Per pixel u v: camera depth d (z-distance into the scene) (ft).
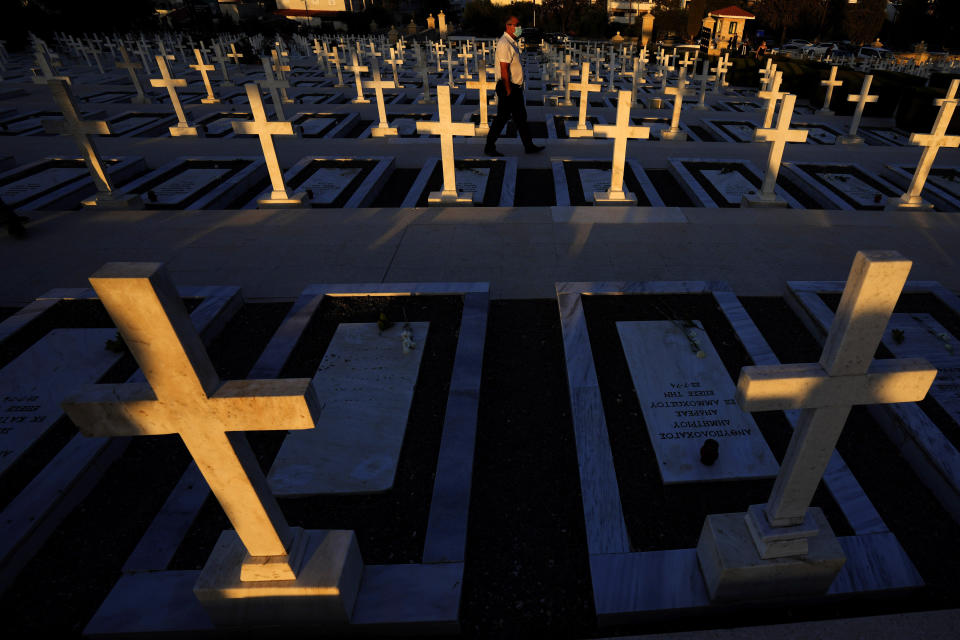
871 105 51.72
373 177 28.27
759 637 6.73
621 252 19.62
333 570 7.47
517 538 9.74
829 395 6.15
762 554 7.57
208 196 25.79
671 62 87.81
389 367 13.42
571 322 14.85
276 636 8.10
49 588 8.86
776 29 165.07
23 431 11.41
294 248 20.18
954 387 12.17
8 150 35.01
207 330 14.87
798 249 19.72
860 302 5.32
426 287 16.65
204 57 81.10
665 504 9.97
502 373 13.85
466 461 10.71
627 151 34.71
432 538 9.18
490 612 8.57
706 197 25.72
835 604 8.43
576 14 168.55
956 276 17.71
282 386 5.82
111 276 4.64
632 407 12.17
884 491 10.36
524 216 22.74
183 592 8.32
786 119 21.91
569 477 10.95
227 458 6.16
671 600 8.24
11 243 20.75
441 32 122.62
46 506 9.61
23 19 110.01
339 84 64.85
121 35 119.65
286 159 32.91
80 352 13.94
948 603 8.44
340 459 10.87
